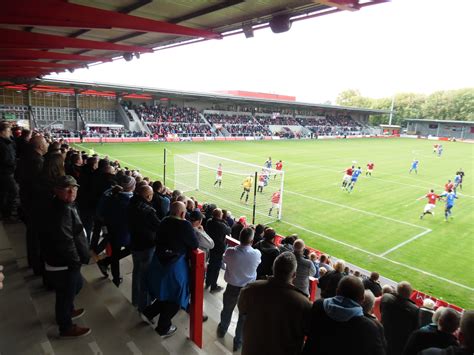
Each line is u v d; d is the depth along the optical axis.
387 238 13.17
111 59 14.74
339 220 15.11
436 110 91.75
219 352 4.14
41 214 3.19
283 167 28.16
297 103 60.62
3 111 38.12
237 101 54.62
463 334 2.21
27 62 16.64
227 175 22.94
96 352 3.15
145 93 43.25
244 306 2.65
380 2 4.84
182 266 3.61
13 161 6.33
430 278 10.17
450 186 15.91
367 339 2.14
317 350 2.24
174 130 46.88
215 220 5.99
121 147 34.56
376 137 71.81
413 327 4.02
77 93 41.50
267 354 2.51
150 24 7.07
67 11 5.84
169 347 3.56
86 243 3.39
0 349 2.98
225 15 7.05
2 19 5.84
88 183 5.80
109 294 4.29
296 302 2.44
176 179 21.12
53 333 3.37
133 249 4.29
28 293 3.88
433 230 14.22
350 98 121.19
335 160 33.22
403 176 26.23
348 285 2.30
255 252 4.36
